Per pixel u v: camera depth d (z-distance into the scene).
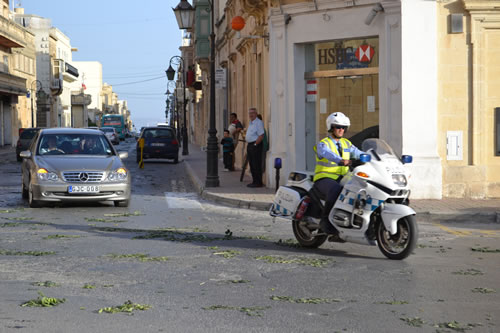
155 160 34.53
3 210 13.41
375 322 5.33
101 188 13.70
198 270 7.46
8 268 7.53
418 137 14.17
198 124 63.00
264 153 17.55
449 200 13.84
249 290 6.48
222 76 24.11
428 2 14.09
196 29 39.47
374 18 14.58
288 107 16.31
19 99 63.56
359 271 7.44
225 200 14.94
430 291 6.45
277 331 5.08
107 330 5.09
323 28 15.48
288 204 9.17
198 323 5.29
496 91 14.40
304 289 6.53
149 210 13.67
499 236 10.25
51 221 11.77
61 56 93.12
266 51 17.77
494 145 14.44
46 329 5.10
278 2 16.14
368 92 15.19
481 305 5.90
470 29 14.22
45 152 14.73
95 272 7.32
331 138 8.76
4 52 59.16
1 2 62.97
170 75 42.53
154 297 6.18
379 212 8.26
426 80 14.13
